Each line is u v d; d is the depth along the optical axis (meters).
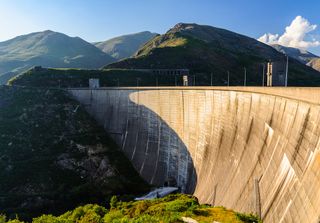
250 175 52.78
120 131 132.75
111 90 142.25
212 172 74.19
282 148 43.75
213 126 81.25
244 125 64.19
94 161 121.81
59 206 100.00
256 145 55.03
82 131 138.12
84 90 157.50
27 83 177.88
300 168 36.47
